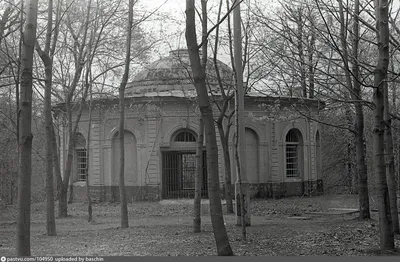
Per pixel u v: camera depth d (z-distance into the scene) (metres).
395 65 18.36
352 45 14.73
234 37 16.64
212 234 15.31
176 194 32.72
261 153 33.25
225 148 23.48
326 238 13.85
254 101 31.80
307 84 15.30
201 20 15.16
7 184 43.72
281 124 33.91
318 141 38.03
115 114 32.78
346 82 15.36
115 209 28.14
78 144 34.41
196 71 9.39
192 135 32.62
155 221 21.80
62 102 33.22
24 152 8.77
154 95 31.77
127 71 18.00
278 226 17.64
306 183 34.84
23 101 8.88
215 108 31.17
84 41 23.36
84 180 34.31
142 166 32.06
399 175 28.30
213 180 9.41
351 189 41.12
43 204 33.19
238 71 16.70
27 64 8.97
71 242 14.02
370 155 32.78
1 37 17.30
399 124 23.53
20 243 8.63
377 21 11.63
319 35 13.30
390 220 11.12
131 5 17.98
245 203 17.70
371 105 11.59
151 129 31.95
